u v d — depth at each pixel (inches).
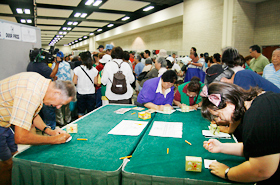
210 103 36.6
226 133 61.2
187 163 40.8
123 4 343.3
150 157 46.7
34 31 122.6
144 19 422.6
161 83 89.2
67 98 48.5
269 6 214.1
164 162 44.4
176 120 74.9
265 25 219.6
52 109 115.6
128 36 583.5
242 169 33.7
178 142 55.2
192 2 289.1
